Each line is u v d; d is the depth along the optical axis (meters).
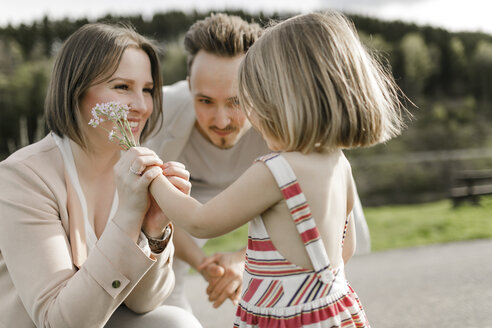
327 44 1.43
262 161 1.40
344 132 1.41
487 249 5.21
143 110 1.69
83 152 1.62
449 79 31.97
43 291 1.39
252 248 1.47
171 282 1.67
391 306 3.37
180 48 22.30
